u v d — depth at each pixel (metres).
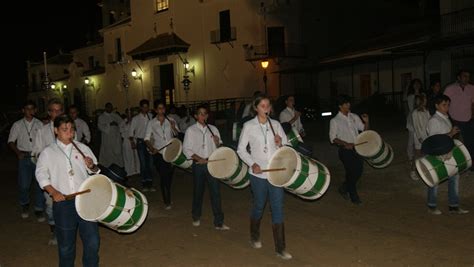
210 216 8.88
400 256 6.20
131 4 43.78
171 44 38.38
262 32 34.88
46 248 7.42
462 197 9.09
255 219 6.77
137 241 7.51
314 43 36.28
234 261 6.36
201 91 38.59
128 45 44.59
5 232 8.44
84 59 52.50
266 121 6.43
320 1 36.56
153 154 9.77
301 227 7.79
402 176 11.22
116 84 46.44
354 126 9.02
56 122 5.33
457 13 24.84
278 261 6.27
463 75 10.28
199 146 7.87
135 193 5.91
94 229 5.39
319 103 31.80
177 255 6.73
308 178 6.32
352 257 6.26
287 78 35.09
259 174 6.44
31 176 9.37
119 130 14.32
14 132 9.17
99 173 5.60
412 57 28.50
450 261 5.94
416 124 9.80
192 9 38.66
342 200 9.51
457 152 7.42
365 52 30.72
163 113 9.90
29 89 60.91
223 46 36.81
